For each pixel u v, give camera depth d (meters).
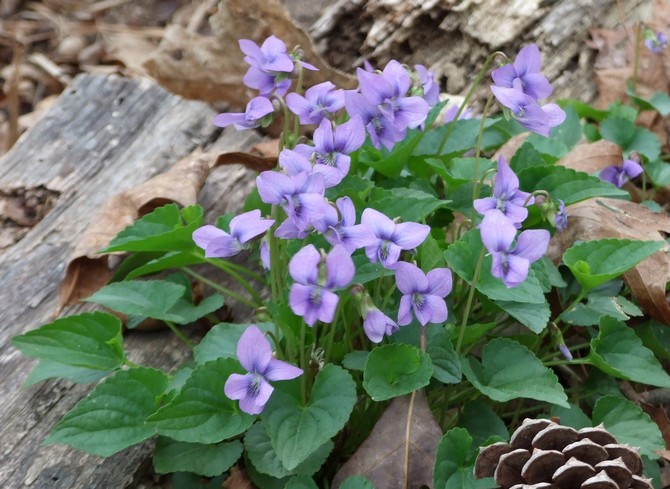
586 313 0.51
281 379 0.43
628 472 0.43
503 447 0.44
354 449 0.49
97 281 0.54
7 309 0.54
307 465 0.46
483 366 0.47
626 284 0.54
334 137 0.46
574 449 0.43
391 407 0.46
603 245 0.50
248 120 0.47
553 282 0.50
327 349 0.47
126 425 0.46
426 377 0.45
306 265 0.42
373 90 0.47
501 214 0.43
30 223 0.59
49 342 0.48
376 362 0.45
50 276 0.56
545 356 0.51
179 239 0.50
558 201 0.50
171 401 0.44
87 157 0.61
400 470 0.45
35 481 0.48
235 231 0.44
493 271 0.43
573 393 0.53
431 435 0.46
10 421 0.49
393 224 0.44
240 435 0.48
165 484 0.48
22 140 0.62
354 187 0.50
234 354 0.48
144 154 0.62
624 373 0.48
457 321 0.50
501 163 0.45
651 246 0.49
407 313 0.45
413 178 0.55
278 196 0.43
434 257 0.48
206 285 0.55
